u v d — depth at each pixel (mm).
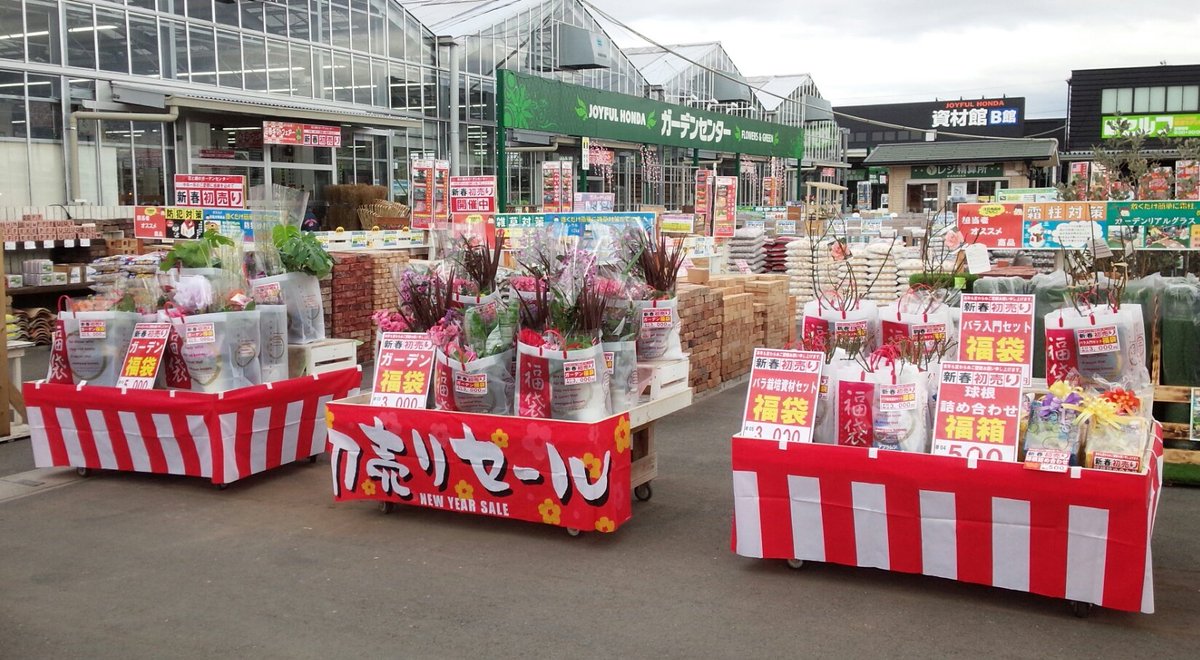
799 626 4148
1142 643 3959
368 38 22422
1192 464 6152
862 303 5473
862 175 58906
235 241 7035
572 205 19422
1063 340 5145
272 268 7008
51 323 12312
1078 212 7082
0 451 7348
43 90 15469
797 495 4625
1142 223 6926
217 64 18531
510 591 4566
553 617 4266
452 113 24859
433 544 5223
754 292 11125
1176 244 6852
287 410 6570
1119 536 4004
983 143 38094
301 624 4215
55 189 15781
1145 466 3994
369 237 13461
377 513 5770
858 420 4535
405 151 23922
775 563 4910
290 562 4973
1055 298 6660
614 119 23844
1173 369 6305
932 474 4309
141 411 6254
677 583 4648
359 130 22406
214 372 6160
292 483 6422
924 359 4973
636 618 4250
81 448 6504
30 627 4207
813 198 43125
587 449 5027
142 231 11383
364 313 11352
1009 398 4344
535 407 5211
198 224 11172
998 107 58469
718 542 5234
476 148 25984
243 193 11555
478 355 5402
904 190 39594
